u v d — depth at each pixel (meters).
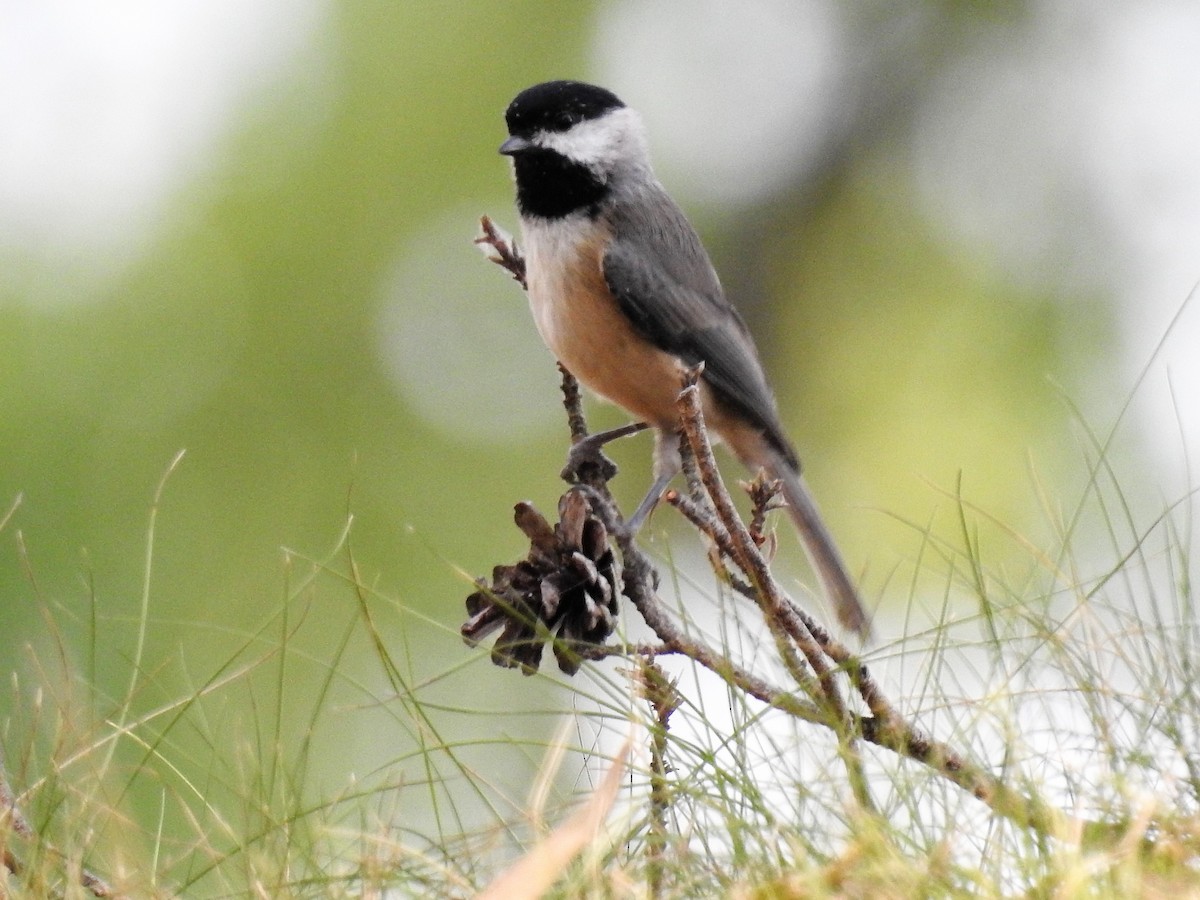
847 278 12.32
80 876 3.48
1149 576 3.99
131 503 9.67
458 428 10.83
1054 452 10.02
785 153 12.55
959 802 3.50
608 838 3.47
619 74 11.88
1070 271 11.56
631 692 3.92
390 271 10.84
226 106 10.85
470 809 4.35
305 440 10.41
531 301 7.77
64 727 3.76
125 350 10.11
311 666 8.30
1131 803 3.36
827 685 3.95
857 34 12.53
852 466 11.23
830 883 3.22
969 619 4.07
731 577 4.34
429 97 11.02
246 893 3.52
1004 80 12.45
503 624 4.33
